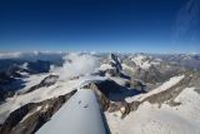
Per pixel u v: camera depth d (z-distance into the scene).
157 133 102.00
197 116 111.88
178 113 118.62
